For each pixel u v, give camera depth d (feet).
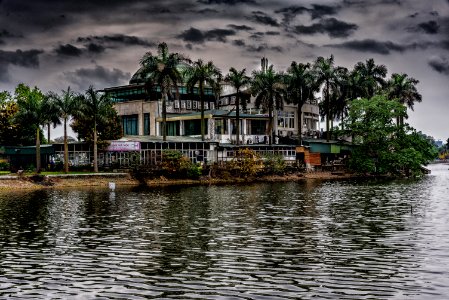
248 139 373.61
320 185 268.82
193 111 409.69
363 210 154.30
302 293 70.03
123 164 294.66
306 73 365.61
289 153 358.02
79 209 159.84
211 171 305.12
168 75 314.35
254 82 348.38
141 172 280.72
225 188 246.88
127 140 295.07
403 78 425.69
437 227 120.06
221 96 426.51
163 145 307.78
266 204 172.35
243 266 84.53
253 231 117.29
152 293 70.79
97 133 291.99
